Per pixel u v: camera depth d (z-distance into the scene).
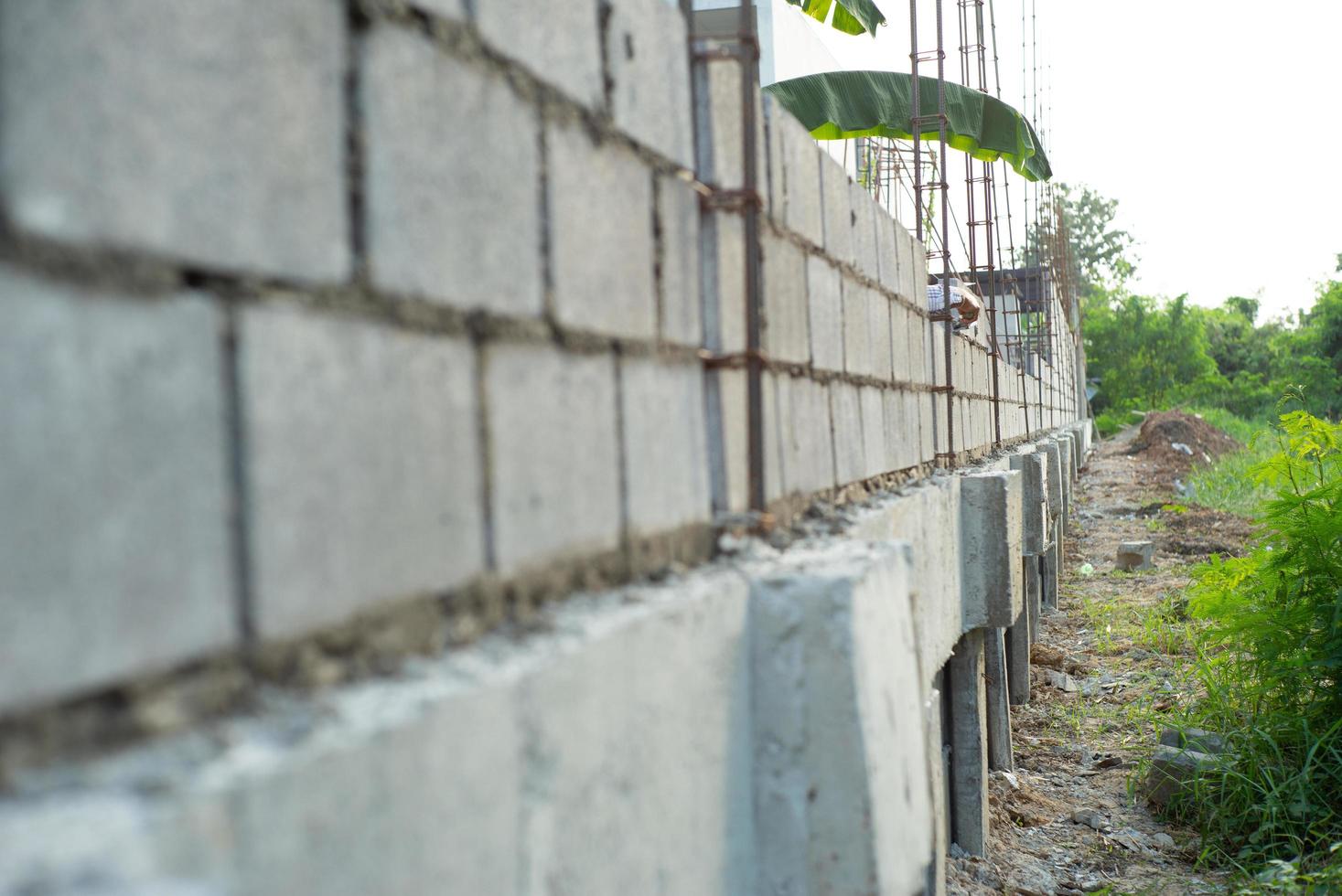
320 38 1.40
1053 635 9.63
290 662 1.34
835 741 2.39
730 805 2.33
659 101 2.46
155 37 1.17
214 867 1.08
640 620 1.94
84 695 1.09
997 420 9.41
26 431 1.03
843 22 6.82
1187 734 6.00
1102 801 5.92
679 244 2.55
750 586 2.45
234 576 1.25
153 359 1.16
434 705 1.40
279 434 1.32
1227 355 55.09
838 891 2.38
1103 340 49.41
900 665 2.73
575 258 2.03
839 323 3.93
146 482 1.15
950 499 5.06
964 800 5.25
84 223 1.09
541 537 1.89
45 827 1.00
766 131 3.09
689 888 2.12
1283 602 5.63
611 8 2.21
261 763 1.16
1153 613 9.48
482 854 1.49
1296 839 4.86
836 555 2.75
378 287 1.49
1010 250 12.80
